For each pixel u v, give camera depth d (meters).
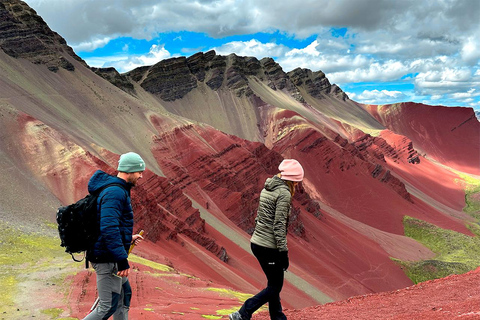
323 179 173.12
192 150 117.19
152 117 129.25
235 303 19.03
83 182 62.72
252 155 124.62
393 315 9.34
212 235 78.94
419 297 11.47
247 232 98.19
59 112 104.31
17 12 133.38
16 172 59.56
